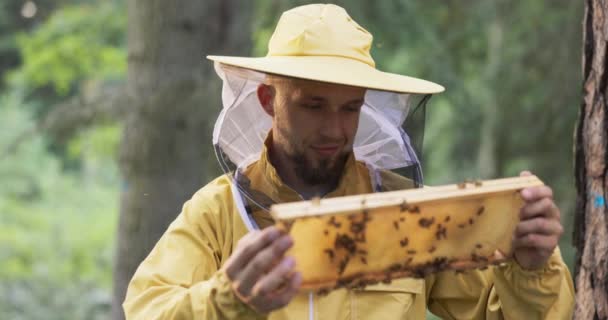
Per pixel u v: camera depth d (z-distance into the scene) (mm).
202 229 3912
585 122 4207
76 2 21281
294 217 3074
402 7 12016
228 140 4012
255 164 4023
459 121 15336
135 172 9023
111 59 16828
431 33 12555
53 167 26109
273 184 3924
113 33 16797
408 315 3898
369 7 11836
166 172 8992
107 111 9422
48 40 16844
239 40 9273
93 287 19844
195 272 3814
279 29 4020
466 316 4086
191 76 9008
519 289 3721
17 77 22078
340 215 3145
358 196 3205
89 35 16750
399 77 3902
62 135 10047
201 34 9062
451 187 3334
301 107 3750
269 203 3906
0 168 25156
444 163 16688
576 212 4258
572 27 13773
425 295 4059
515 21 14617
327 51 3861
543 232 3463
